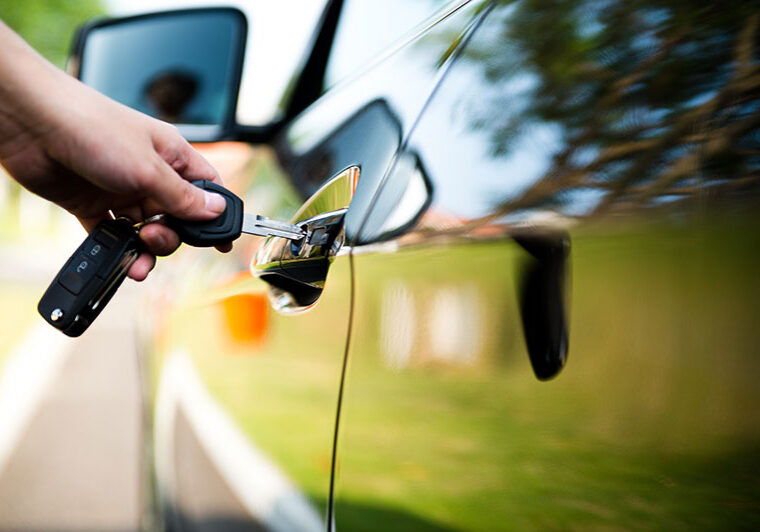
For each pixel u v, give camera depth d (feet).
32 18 71.41
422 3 5.13
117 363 19.83
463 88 3.03
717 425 1.73
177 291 8.54
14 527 9.74
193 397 6.51
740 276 1.71
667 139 1.99
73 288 3.00
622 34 2.29
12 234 92.84
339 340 3.30
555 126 2.39
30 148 2.82
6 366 19.61
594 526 2.01
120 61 6.39
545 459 2.17
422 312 2.72
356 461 3.05
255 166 6.66
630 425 1.92
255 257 3.62
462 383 2.50
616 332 1.97
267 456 4.07
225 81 6.38
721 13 2.01
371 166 3.44
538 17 2.73
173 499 7.29
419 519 2.65
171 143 2.97
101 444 12.98
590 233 2.08
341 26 6.66
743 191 1.77
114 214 3.26
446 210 2.74
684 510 1.80
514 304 2.31
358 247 3.22
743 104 1.85
